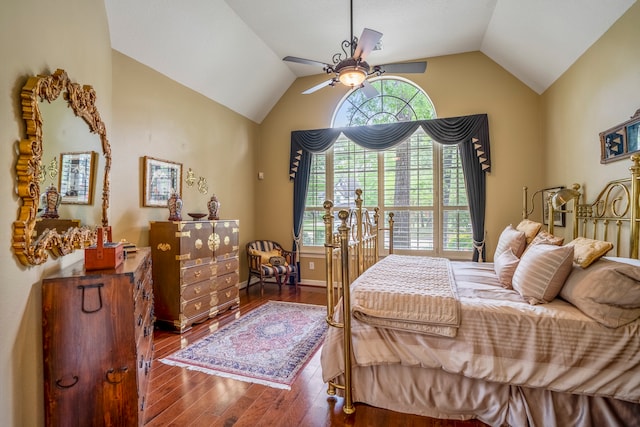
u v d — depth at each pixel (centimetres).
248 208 511
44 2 147
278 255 491
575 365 154
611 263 166
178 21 312
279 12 340
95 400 146
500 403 169
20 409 124
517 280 204
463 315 173
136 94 314
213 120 430
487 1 321
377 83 483
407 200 465
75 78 187
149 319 227
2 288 113
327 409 188
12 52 121
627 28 235
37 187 130
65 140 161
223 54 383
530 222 304
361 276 233
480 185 421
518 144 414
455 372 170
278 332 310
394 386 187
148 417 181
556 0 269
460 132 425
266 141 533
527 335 162
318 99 504
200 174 406
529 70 383
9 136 118
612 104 255
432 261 303
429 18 352
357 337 188
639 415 151
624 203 239
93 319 146
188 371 234
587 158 294
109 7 262
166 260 315
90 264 160
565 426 159
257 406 192
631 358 147
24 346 127
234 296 387
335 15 346
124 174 301
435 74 446
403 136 450
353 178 490
